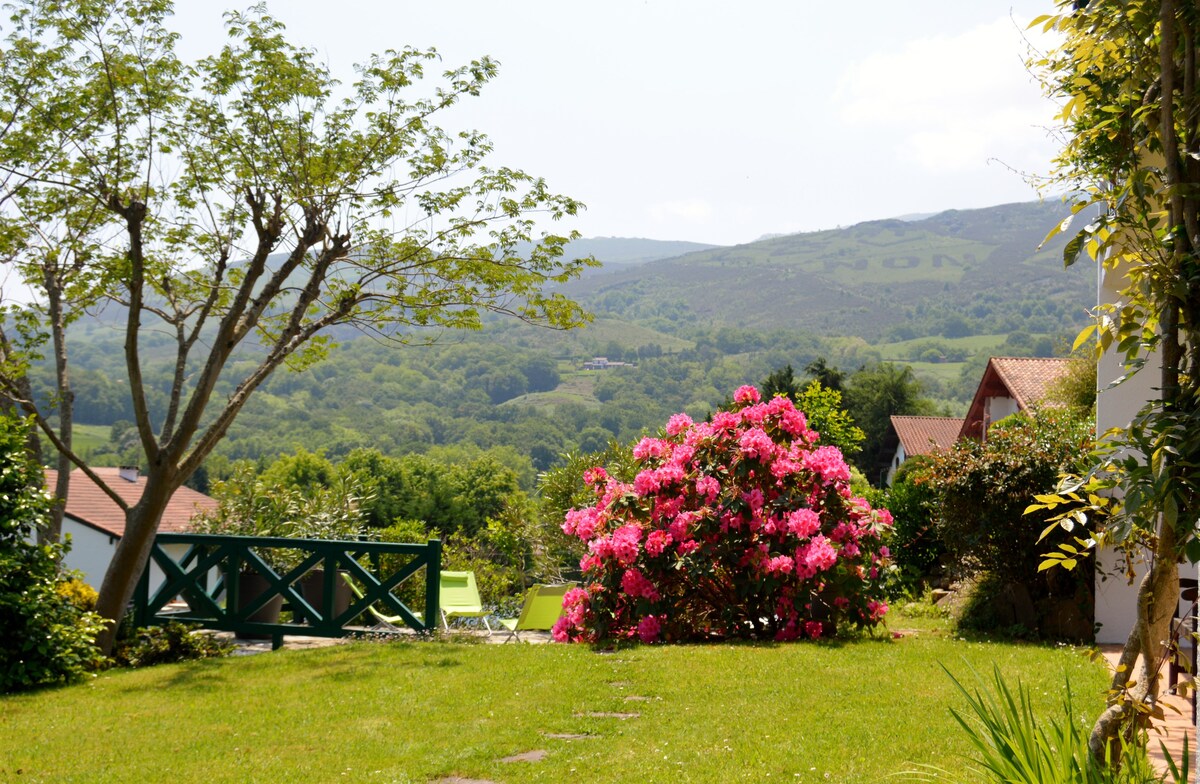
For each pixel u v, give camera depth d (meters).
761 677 7.17
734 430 10.09
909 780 4.55
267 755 5.78
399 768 5.35
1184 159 3.48
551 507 18.67
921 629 10.24
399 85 11.48
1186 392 3.35
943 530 10.17
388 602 10.79
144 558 10.34
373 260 12.01
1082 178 4.10
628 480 16.80
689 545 9.54
